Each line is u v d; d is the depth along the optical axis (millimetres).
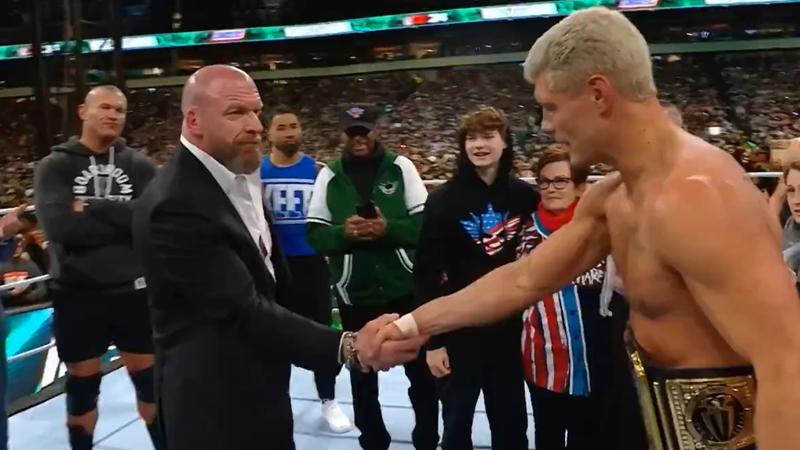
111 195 2832
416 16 18516
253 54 21078
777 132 15133
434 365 2357
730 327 883
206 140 1623
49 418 3660
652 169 998
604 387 2252
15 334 4055
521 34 19000
